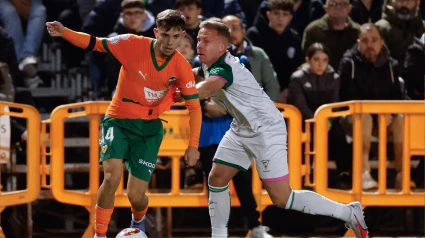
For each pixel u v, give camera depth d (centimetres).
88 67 2931
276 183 1758
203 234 2558
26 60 2797
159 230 2395
